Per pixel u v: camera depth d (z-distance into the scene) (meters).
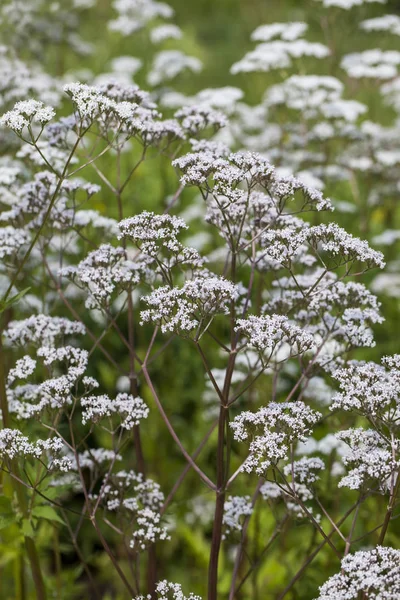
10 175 1.20
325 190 1.58
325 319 1.13
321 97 1.49
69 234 1.25
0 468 1.05
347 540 1.04
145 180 1.89
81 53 1.84
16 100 1.31
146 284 1.11
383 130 1.72
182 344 1.46
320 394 1.18
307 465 1.08
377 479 1.05
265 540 1.24
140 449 1.13
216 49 3.39
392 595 0.98
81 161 1.67
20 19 1.64
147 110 1.14
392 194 1.65
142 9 1.79
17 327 1.12
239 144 1.87
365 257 1.05
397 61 1.60
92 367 1.45
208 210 1.12
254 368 1.09
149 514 1.08
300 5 2.53
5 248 1.13
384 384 1.04
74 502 1.34
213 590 1.06
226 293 1.04
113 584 1.29
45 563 1.29
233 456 1.30
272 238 1.06
